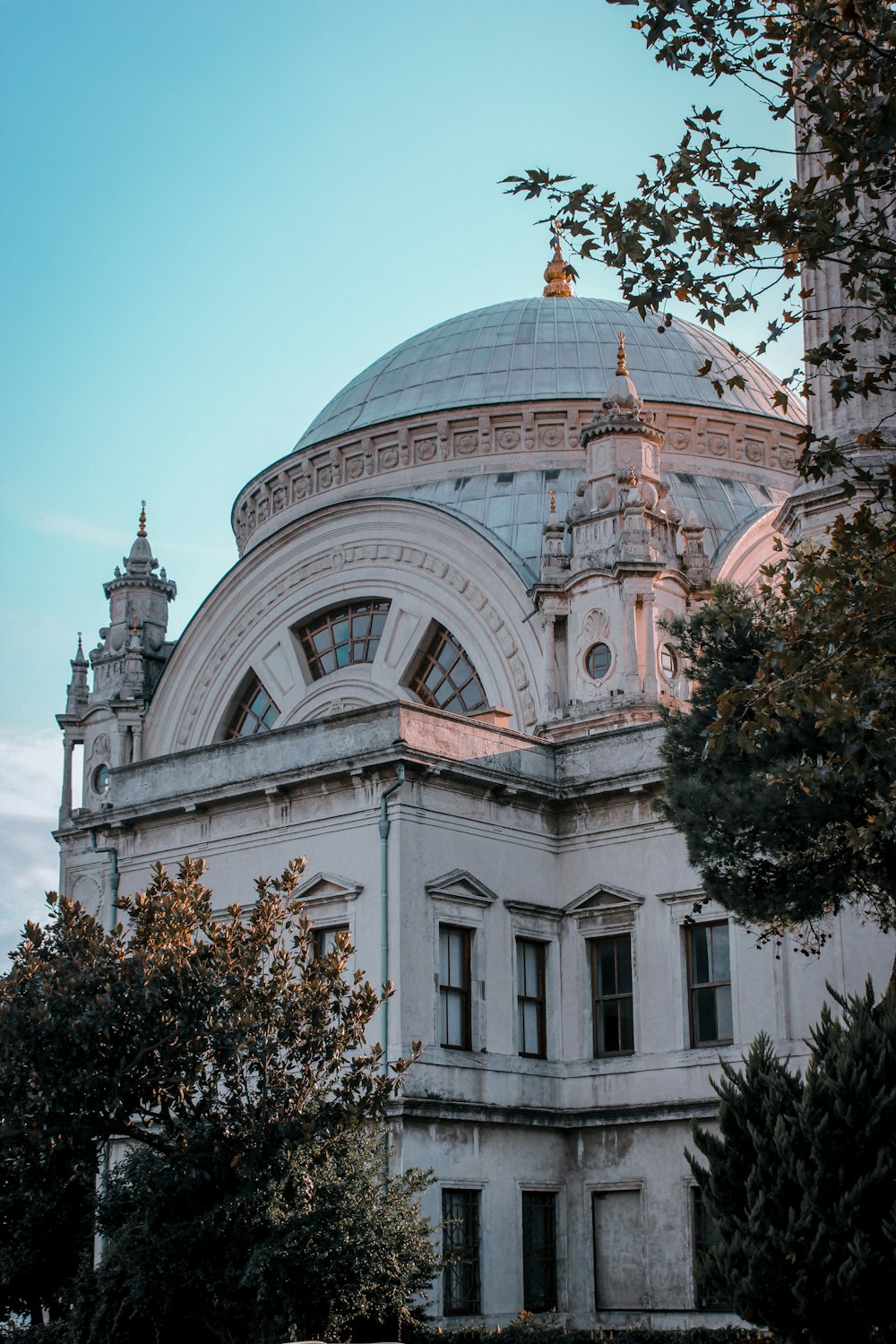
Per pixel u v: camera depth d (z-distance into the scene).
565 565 43.50
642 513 42.38
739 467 51.47
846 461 20.94
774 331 19.78
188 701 52.50
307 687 49.28
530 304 58.28
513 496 48.72
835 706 19.58
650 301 19.45
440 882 34.81
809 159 35.53
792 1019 33.75
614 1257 35.19
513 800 37.25
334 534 49.09
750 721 20.42
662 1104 34.84
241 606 51.41
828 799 22.62
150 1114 27.53
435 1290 32.44
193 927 28.56
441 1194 33.19
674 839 36.25
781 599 27.62
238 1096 26.91
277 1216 25.81
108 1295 26.83
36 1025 26.00
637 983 36.22
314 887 35.69
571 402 49.91
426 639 46.69
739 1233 23.42
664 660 42.03
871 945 33.00
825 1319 22.59
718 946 35.44
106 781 53.78
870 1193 22.86
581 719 40.81
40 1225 29.30
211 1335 27.12
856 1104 23.39
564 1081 36.78
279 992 27.39
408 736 35.16
